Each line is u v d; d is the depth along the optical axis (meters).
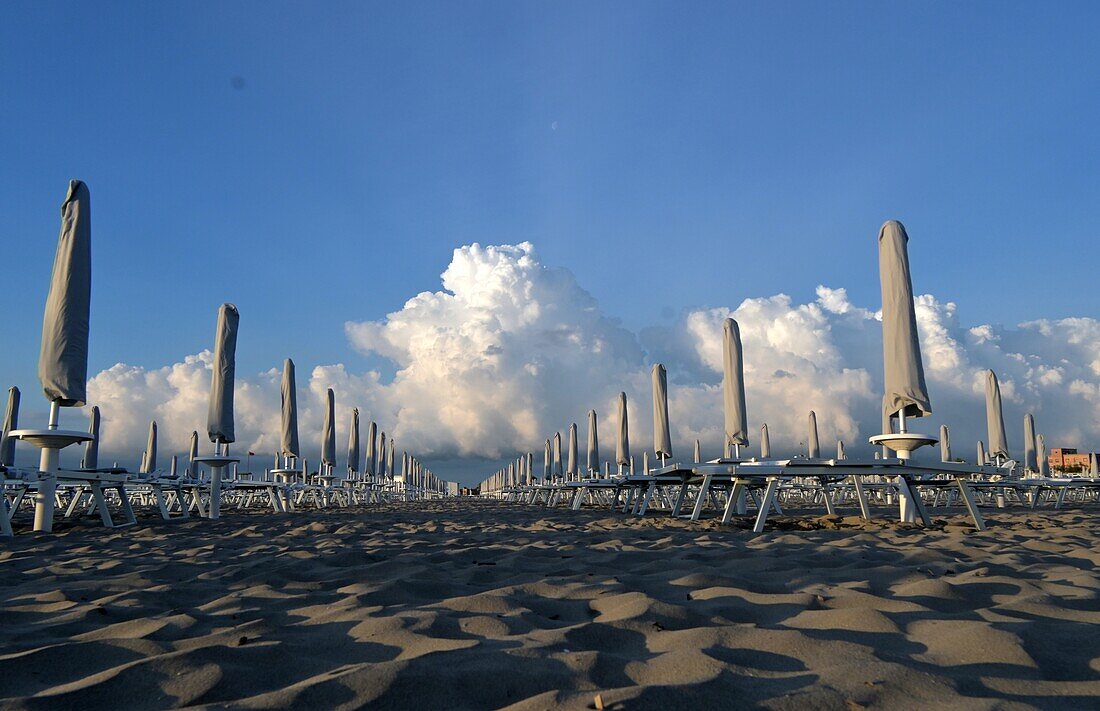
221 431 9.63
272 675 1.79
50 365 6.43
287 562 4.11
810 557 3.86
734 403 9.81
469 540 5.46
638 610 2.40
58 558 4.54
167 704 1.57
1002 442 13.48
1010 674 1.69
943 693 1.55
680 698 1.51
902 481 6.88
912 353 6.55
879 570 3.31
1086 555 3.93
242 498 18.44
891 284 6.73
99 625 2.46
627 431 15.58
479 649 1.94
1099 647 1.91
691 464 7.95
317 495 18.30
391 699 1.55
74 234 6.66
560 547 4.77
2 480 5.99
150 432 18.34
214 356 9.93
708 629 2.10
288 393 15.27
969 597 2.62
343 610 2.58
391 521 8.39
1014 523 7.12
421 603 2.75
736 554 4.14
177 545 5.27
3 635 2.30
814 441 18.72
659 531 6.04
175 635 2.25
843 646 1.91
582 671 1.74
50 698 1.57
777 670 1.76
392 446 34.00
